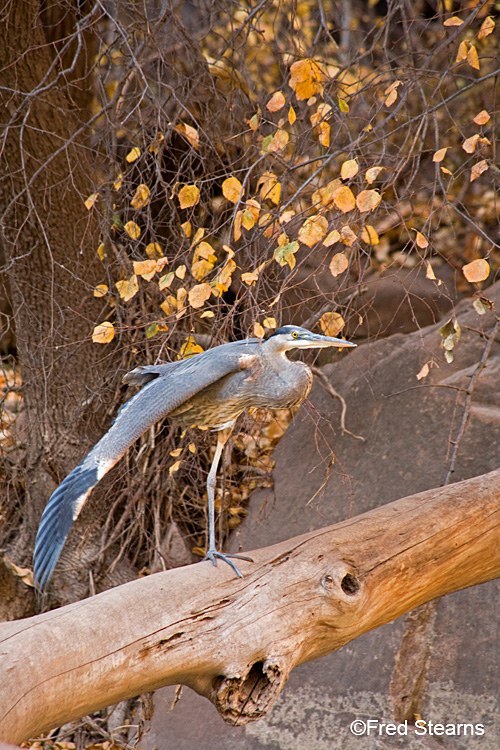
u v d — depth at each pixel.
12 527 12.17
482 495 7.91
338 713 9.59
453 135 17.44
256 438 11.38
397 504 7.80
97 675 6.00
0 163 11.02
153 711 10.02
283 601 6.66
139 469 11.63
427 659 9.55
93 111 13.56
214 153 10.77
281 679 6.43
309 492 11.75
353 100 9.80
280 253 6.83
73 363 11.59
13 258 10.45
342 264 7.10
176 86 10.54
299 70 7.39
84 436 11.69
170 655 6.28
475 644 9.43
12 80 10.70
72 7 11.22
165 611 6.41
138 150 9.03
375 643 9.88
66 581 11.63
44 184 11.04
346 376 12.55
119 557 11.63
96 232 11.52
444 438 11.02
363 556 7.11
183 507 12.38
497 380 11.21
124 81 9.57
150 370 8.05
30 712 5.55
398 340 12.55
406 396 11.70
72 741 10.85
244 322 9.31
